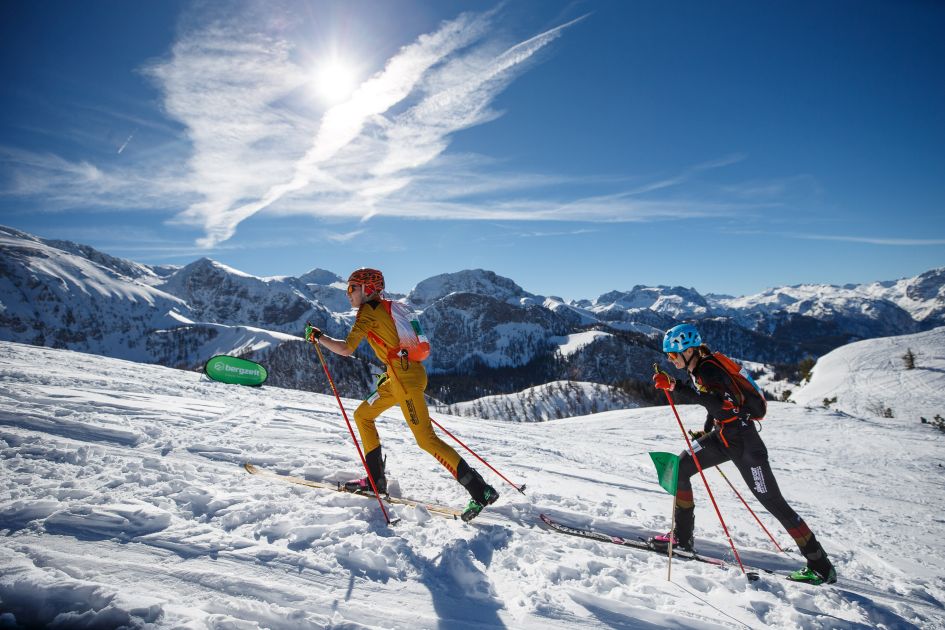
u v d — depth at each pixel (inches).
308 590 98.3
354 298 147.5
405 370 141.3
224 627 83.3
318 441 221.8
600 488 226.4
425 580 108.5
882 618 123.0
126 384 306.3
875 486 372.8
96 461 151.4
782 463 447.8
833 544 192.5
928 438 636.1
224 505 129.1
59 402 217.8
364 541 118.7
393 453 229.1
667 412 817.5
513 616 100.2
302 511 131.3
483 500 141.2
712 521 200.1
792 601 124.6
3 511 109.0
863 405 1898.4
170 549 104.7
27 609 81.1
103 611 80.8
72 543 102.1
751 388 140.0
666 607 110.3
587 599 108.6
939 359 2500.0
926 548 205.9
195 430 211.3
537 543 134.4
